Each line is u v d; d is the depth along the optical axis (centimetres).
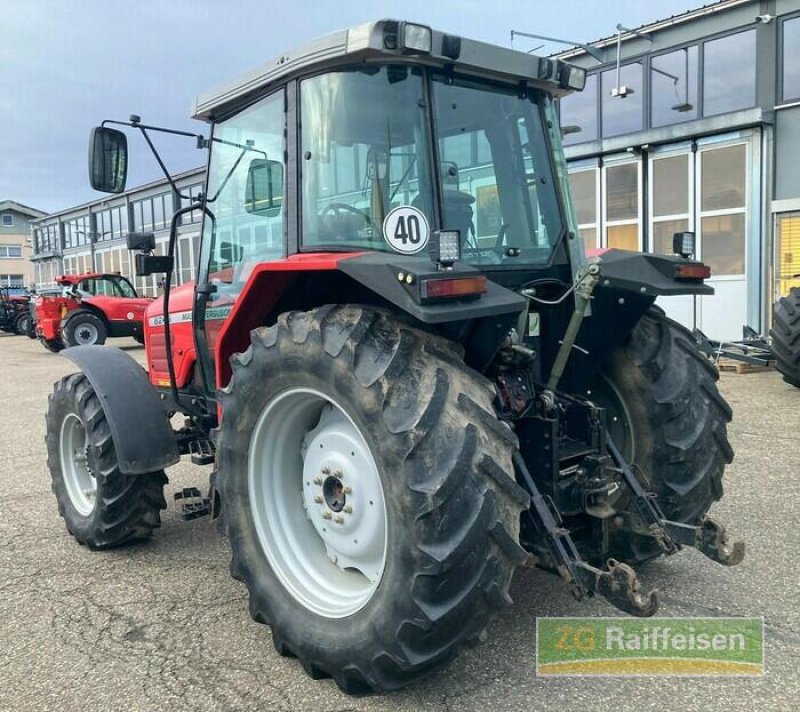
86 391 404
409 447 226
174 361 445
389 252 267
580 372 322
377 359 238
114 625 321
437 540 223
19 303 2536
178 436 452
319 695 261
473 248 293
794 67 1158
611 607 316
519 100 316
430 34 265
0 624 325
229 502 293
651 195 1326
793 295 780
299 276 284
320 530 282
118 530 399
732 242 1234
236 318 306
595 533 287
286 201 304
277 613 277
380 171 279
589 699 252
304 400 274
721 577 342
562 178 327
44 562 399
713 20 1244
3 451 698
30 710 257
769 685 257
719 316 1261
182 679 274
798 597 321
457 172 289
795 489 462
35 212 6206
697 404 328
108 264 3253
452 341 254
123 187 361
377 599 240
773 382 863
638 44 1345
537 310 311
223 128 361
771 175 1188
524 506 234
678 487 321
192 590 356
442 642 231
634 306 315
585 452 291
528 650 284
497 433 235
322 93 289
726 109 1247
